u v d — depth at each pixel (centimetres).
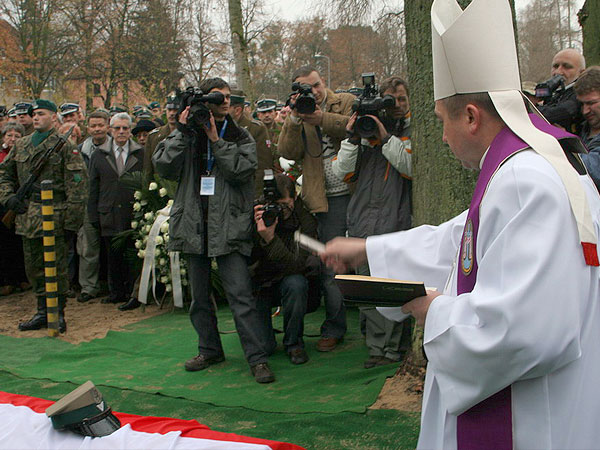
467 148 154
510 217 135
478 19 146
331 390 379
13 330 566
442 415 152
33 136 554
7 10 2064
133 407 369
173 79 2128
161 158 403
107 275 722
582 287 131
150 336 522
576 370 134
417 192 358
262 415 347
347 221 425
